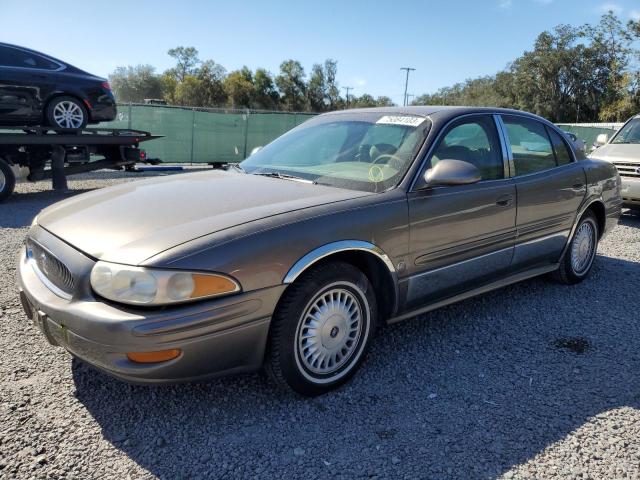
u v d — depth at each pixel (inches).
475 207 132.7
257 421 100.0
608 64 2361.0
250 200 110.1
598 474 86.4
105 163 402.3
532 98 2603.3
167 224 97.7
